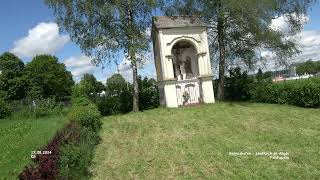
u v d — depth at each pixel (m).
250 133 21.47
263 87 35.59
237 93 38.91
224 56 38.72
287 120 25.05
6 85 85.12
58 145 14.84
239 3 33.69
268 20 35.16
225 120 26.78
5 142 22.39
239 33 37.03
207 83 36.78
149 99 38.97
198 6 36.75
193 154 17.41
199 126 25.23
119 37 35.16
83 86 30.72
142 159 17.34
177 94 36.81
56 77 91.50
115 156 18.41
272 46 37.47
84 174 15.06
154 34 38.19
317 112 27.59
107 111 38.03
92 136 21.09
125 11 35.25
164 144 20.39
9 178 14.10
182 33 36.31
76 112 23.27
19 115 38.09
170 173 14.83
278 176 13.22
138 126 27.45
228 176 13.73
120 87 39.25
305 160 14.95
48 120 33.44
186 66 37.97
